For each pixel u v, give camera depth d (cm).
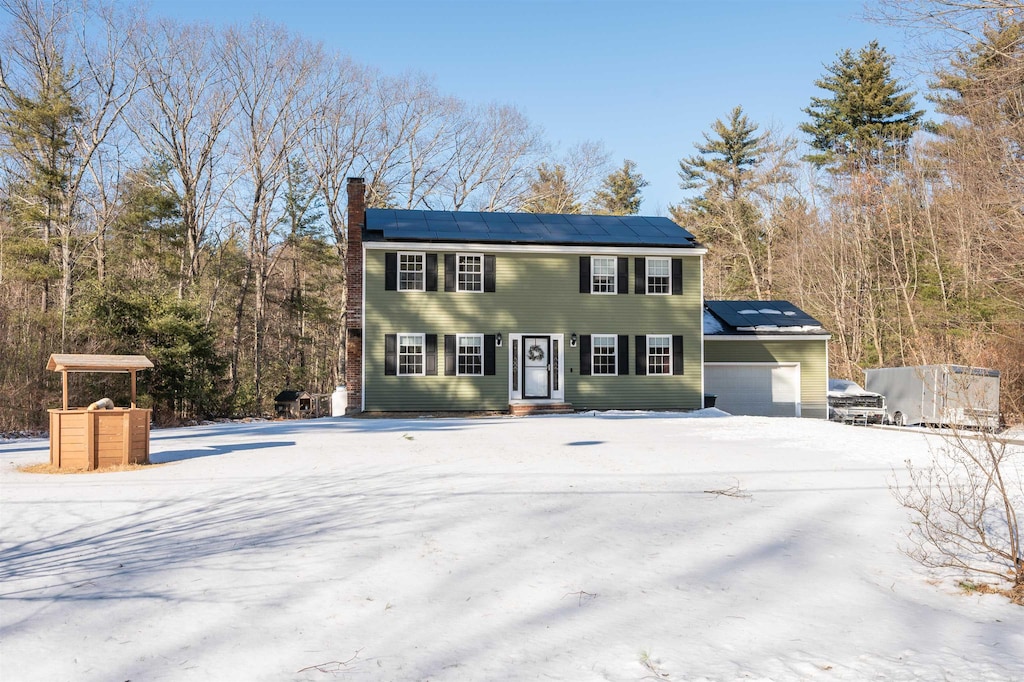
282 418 3500
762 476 1198
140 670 484
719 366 3200
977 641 546
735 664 496
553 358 2955
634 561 717
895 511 940
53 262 3297
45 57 3238
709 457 1432
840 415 3166
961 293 3625
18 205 3275
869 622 580
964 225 3503
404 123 4747
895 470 1269
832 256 4769
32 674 477
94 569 689
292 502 980
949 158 3703
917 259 4375
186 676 475
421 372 2873
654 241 3038
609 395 2967
